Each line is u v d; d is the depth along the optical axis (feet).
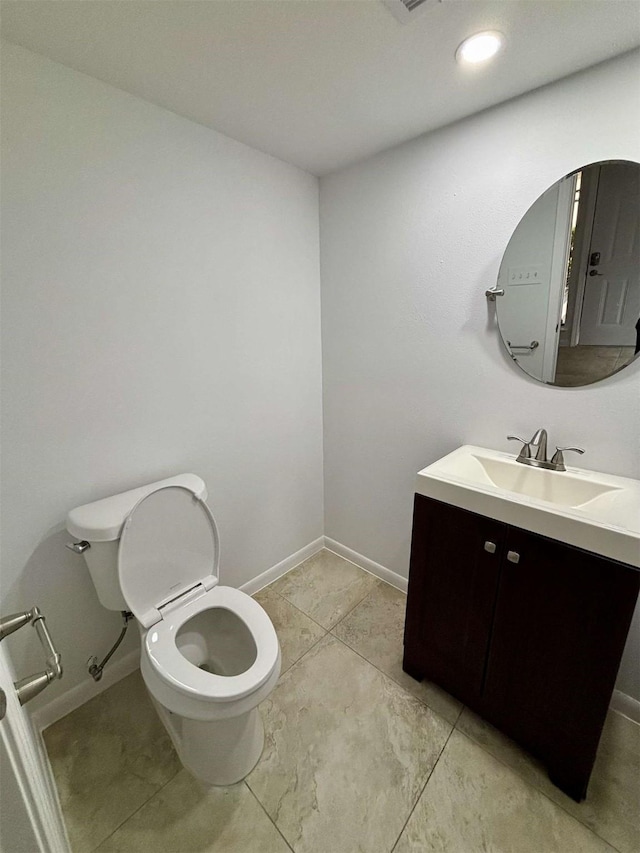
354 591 6.62
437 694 4.70
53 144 3.55
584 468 4.38
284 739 4.20
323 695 4.70
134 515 3.95
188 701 3.30
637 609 4.12
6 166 3.34
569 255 4.06
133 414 4.57
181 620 4.06
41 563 4.12
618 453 4.12
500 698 4.05
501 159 4.28
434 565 4.31
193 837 3.41
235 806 3.62
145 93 3.93
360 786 3.76
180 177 4.48
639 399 3.91
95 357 4.15
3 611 3.95
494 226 4.48
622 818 3.48
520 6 2.85
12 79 3.25
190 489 4.39
